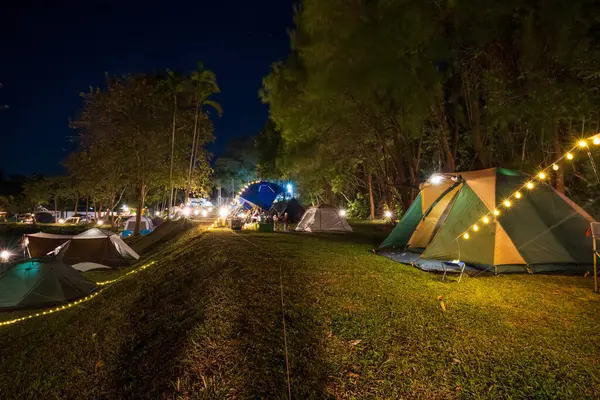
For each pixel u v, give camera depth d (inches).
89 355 278.4
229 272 347.3
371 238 630.5
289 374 171.2
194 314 264.2
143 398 182.4
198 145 1283.2
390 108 664.4
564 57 463.2
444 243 370.9
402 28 560.7
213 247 519.8
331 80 641.0
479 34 528.1
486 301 255.6
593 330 207.8
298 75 782.5
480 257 347.6
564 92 487.2
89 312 405.1
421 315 228.1
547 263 342.6
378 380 164.9
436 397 153.8
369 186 1379.2
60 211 2942.9
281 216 1074.7
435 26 562.9
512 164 654.5
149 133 1120.8
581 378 162.9
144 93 1118.4
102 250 709.9
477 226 356.5
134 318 335.0
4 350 326.0
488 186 366.6
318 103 723.4
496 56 582.2
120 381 220.2
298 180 1384.1
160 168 1191.6
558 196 371.6
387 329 208.8
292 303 250.2
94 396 215.3
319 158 954.1
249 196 984.3
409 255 413.7
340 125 782.5
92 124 1095.6
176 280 415.8
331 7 595.8
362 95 646.5
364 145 949.8
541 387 157.8
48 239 706.8
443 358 179.5
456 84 664.4
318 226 775.7
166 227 1107.9
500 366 172.2
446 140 673.0
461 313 231.9
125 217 2365.9
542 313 233.0
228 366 183.2
